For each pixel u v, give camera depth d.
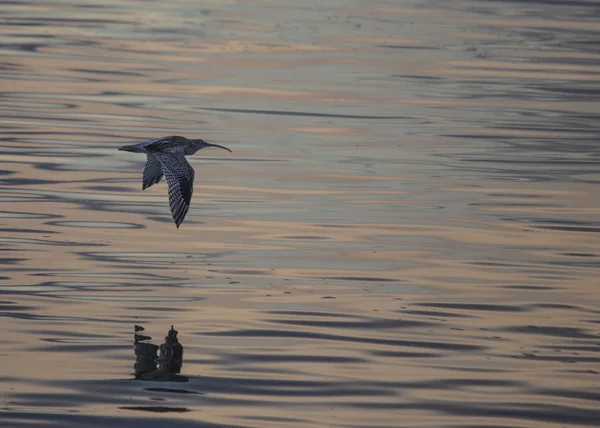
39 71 27.41
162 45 31.00
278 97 25.89
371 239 17.00
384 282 15.27
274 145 22.08
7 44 30.28
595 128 24.33
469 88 27.61
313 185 19.62
